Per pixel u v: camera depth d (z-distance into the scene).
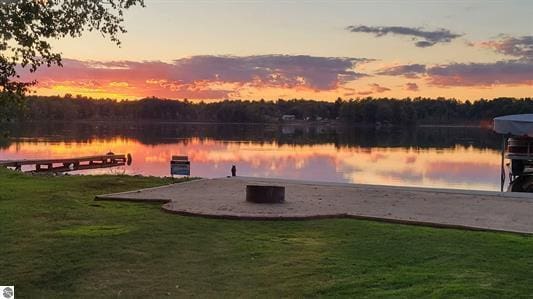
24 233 7.20
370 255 6.13
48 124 100.19
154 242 6.76
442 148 47.53
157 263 5.93
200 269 5.72
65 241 6.78
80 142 54.25
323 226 7.73
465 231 7.39
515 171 15.02
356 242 6.75
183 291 5.10
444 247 6.44
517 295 4.71
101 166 30.92
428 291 4.84
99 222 7.95
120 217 8.34
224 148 47.47
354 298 4.77
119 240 6.84
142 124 117.69
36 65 9.17
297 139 64.81
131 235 7.09
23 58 8.97
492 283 5.05
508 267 5.58
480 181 24.41
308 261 5.92
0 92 8.88
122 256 6.17
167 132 82.94
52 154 39.00
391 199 10.20
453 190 11.55
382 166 31.58
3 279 5.45
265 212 8.55
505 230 7.35
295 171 29.11
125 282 5.36
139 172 27.42
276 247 6.52
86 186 12.25
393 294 4.80
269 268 5.70
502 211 8.91
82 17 9.39
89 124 109.44
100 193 11.38
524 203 9.82
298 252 6.29
